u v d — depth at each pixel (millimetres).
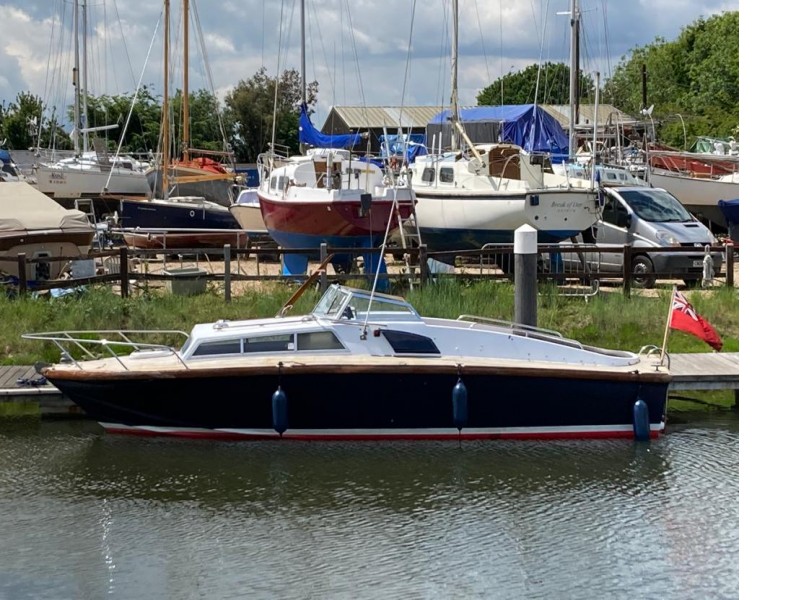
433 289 18656
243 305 18156
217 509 11281
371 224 20766
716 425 14281
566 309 18344
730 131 51188
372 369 12898
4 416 14469
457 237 22641
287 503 11430
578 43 33344
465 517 11055
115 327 17062
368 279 19344
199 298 18609
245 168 46781
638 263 21625
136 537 10531
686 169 34188
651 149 35969
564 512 11156
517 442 13320
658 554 10133
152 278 18906
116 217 29500
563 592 9352
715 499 11492
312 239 21406
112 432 13578
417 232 21016
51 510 11219
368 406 13102
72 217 20672
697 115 57375
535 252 15117
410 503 11422
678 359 16000
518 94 65625
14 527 10773
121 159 39875
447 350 13633
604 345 17297
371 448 13086
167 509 11266
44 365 13547
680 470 12391
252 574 9703
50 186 36562
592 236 23172
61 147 62188
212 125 64062
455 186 22750
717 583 9523
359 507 11312
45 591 9336
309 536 10578
